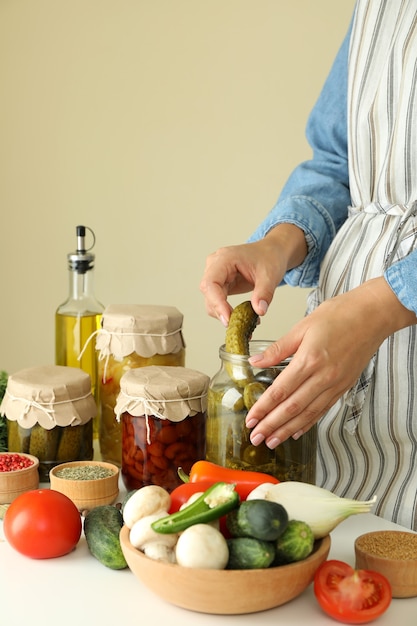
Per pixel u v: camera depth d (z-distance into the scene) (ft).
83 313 4.97
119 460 4.43
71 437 4.13
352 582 2.80
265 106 8.58
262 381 3.44
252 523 2.71
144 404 3.81
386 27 4.25
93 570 3.17
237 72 8.47
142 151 8.43
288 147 8.70
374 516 3.72
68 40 8.15
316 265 4.58
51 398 4.08
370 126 4.26
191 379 3.92
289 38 8.52
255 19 8.43
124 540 2.90
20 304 8.45
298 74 8.59
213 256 3.95
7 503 3.78
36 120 8.20
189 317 8.78
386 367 4.06
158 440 3.83
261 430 3.35
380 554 3.02
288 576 2.72
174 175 8.52
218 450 3.55
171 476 3.86
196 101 8.45
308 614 2.85
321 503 2.89
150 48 8.29
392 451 4.15
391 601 2.96
